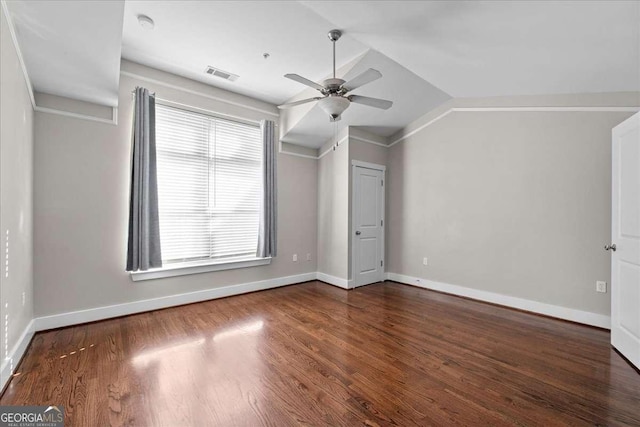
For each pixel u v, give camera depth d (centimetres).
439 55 278
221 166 389
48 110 275
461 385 192
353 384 192
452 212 411
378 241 486
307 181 484
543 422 158
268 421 158
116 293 311
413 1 207
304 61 326
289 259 462
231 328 286
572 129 312
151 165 322
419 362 221
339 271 452
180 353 233
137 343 251
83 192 292
